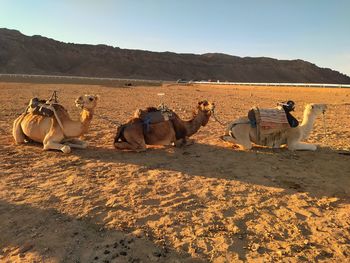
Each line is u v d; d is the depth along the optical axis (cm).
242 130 775
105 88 3741
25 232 421
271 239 414
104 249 389
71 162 683
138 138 743
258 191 555
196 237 414
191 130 791
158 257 376
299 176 624
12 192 531
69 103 1795
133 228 433
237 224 447
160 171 642
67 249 389
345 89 3544
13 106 1508
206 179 604
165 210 481
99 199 512
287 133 781
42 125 757
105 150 772
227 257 377
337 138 938
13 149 759
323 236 421
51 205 489
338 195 542
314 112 780
